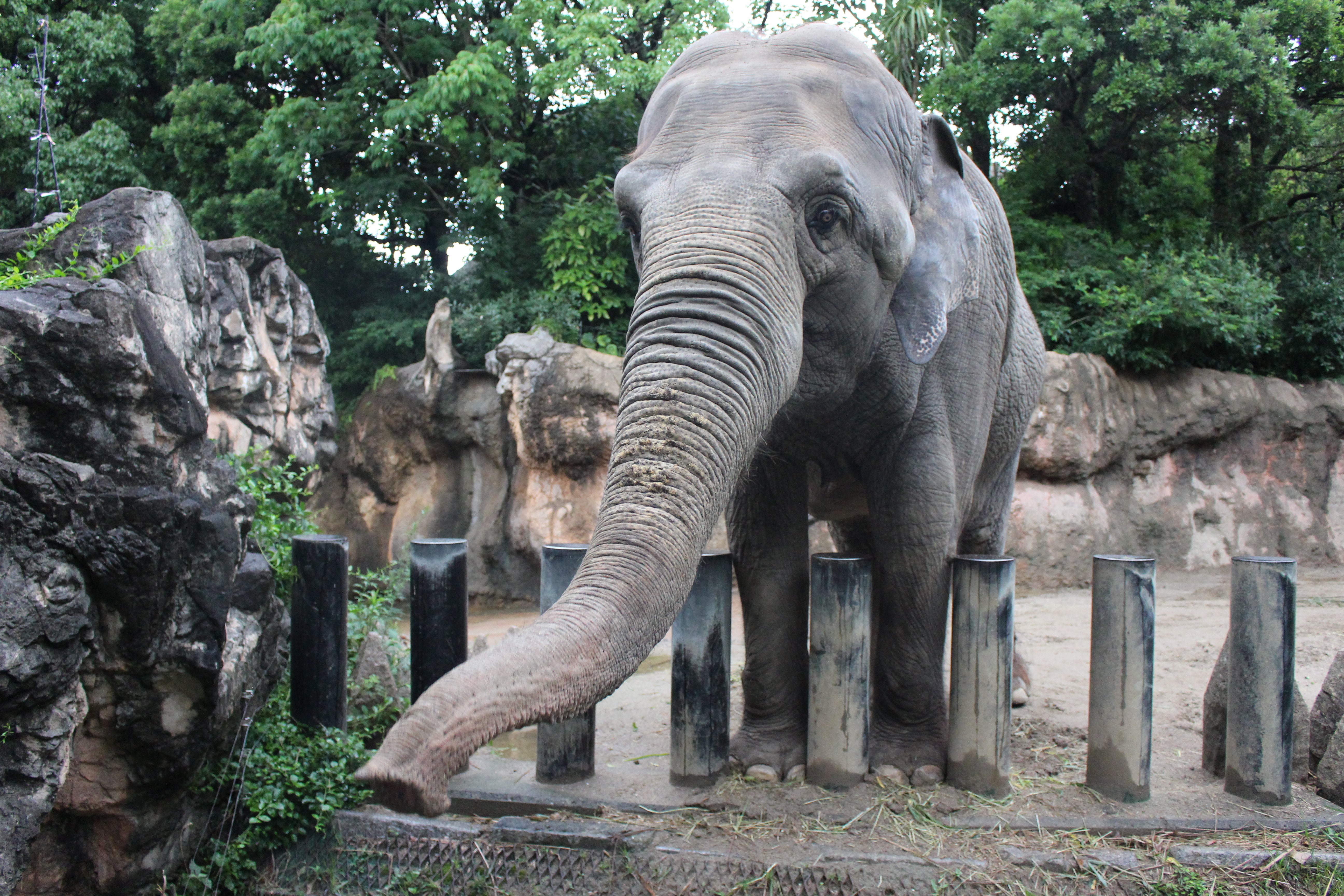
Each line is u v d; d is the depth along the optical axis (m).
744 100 3.02
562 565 3.88
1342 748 3.86
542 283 12.76
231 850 3.54
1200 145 16.22
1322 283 13.84
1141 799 3.75
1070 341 12.37
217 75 14.55
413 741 1.92
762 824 3.58
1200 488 11.80
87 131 14.81
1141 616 3.72
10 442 2.81
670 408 2.51
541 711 2.05
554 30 12.40
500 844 3.51
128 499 2.82
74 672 2.78
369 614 5.13
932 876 3.25
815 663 3.85
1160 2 13.22
